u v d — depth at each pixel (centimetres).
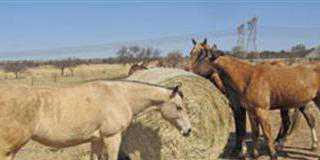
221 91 610
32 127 399
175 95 475
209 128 545
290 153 649
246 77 569
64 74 2467
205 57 601
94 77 2061
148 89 468
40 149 579
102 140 454
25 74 2553
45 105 403
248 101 570
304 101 574
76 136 426
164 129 516
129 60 2661
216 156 554
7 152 397
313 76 571
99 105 435
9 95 390
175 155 523
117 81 463
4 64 2778
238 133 620
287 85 559
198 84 541
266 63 629
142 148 513
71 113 416
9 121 389
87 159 505
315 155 640
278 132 716
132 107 463
